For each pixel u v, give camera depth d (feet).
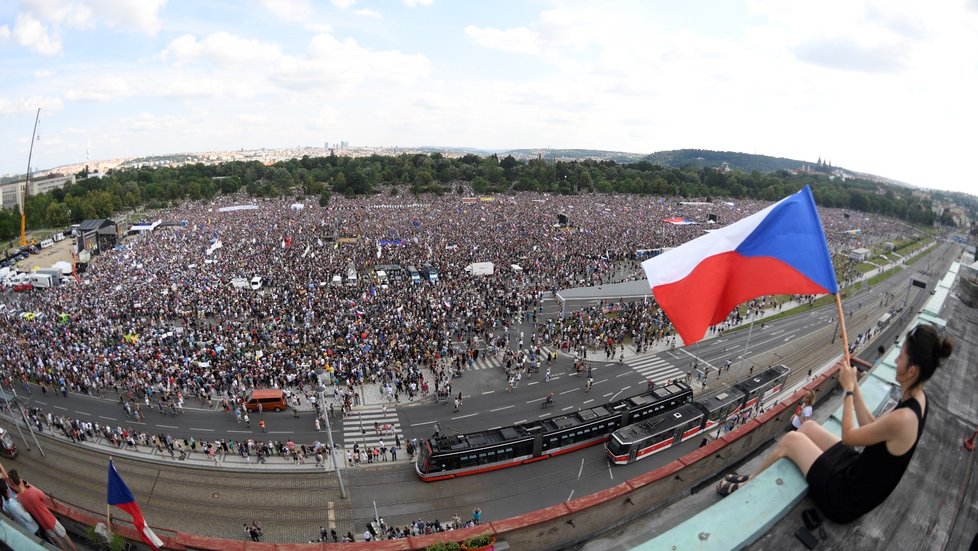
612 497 30.94
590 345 159.22
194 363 126.82
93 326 151.74
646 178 626.64
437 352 146.20
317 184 516.73
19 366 125.90
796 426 36.24
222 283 196.24
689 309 27.96
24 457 98.78
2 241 324.80
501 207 430.61
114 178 516.73
